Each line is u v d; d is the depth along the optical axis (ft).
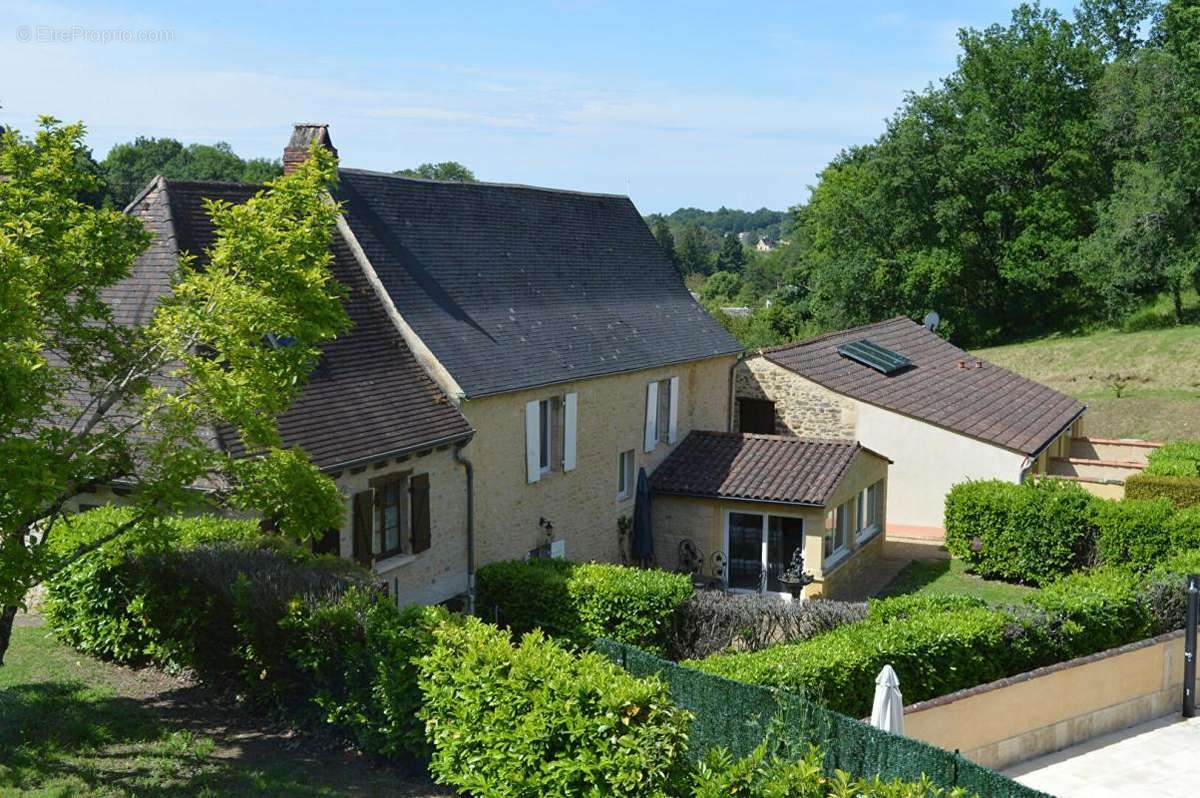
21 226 40.40
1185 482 97.91
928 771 36.45
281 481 43.57
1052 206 217.97
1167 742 53.06
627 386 94.22
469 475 75.77
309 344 43.55
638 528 94.58
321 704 43.78
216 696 48.39
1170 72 207.51
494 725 37.42
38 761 38.68
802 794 31.30
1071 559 88.58
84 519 53.01
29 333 36.99
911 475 109.50
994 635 53.11
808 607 62.75
